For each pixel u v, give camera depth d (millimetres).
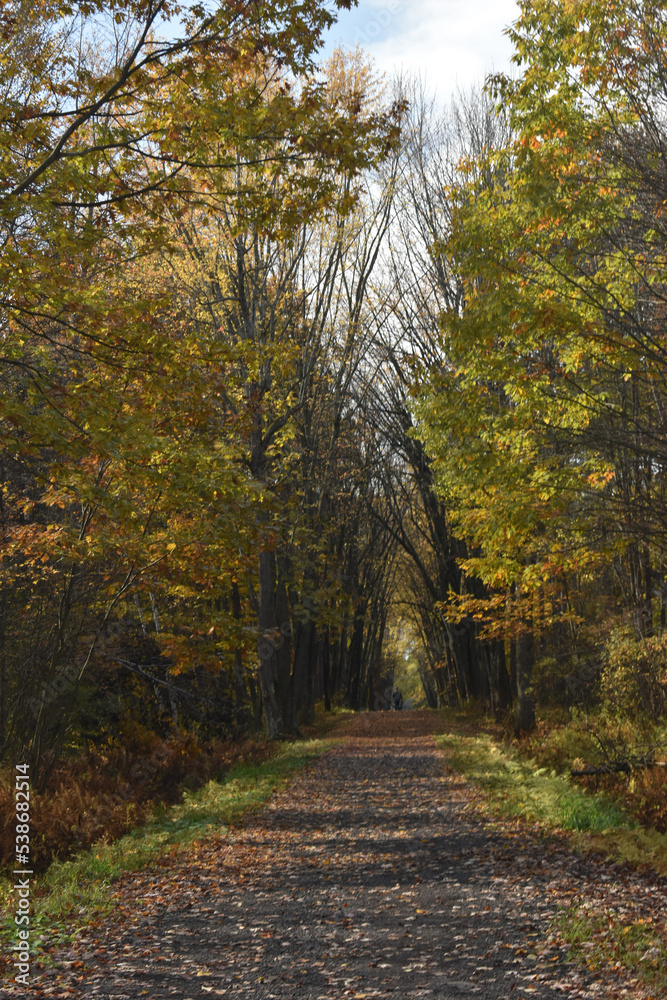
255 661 21953
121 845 9867
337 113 8492
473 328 10609
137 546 12188
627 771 13062
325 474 27766
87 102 8438
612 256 10289
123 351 8602
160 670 18531
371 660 51562
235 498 10688
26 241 8016
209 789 14492
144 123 8414
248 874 8695
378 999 5109
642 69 9500
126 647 18047
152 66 8133
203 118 8117
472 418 11680
